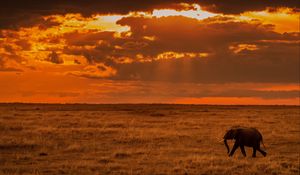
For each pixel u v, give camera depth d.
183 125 119.81
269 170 56.59
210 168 56.66
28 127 105.75
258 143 67.81
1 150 74.50
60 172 54.81
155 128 110.94
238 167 58.88
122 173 54.50
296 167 59.66
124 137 90.00
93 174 53.56
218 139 90.44
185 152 73.44
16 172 54.59
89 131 98.88
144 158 65.81
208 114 170.00
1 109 190.38
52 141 84.25
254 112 185.62
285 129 111.75
